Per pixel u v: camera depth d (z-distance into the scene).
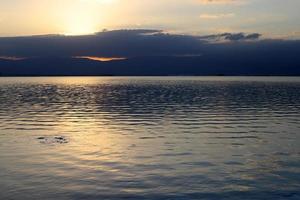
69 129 39.72
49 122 46.06
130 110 62.53
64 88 169.62
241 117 50.88
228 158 25.31
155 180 20.16
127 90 145.12
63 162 24.16
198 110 61.66
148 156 25.94
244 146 29.67
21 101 86.38
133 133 36.59
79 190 18.58
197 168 22.62
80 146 29.61
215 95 107.19
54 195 17.88
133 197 17.58
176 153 26.97
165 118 50.06
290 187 18.95
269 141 31.94
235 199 17.30
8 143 30.91
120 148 28.83
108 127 41.25
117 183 19.66
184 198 17.41
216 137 34.09
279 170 22.17
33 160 24.64
